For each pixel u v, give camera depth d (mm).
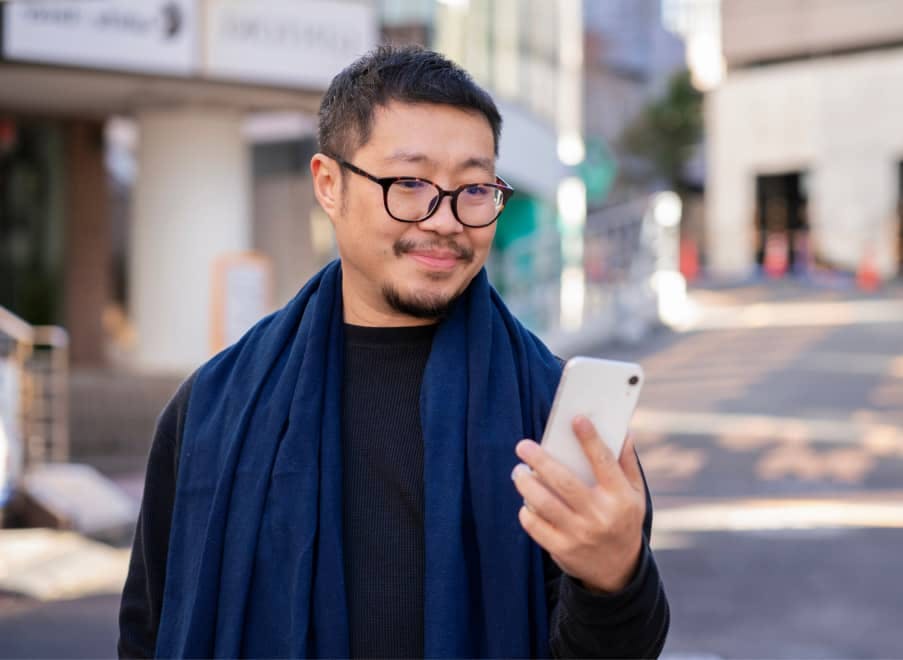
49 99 12359
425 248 1732
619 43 40625
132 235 12320
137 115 12195
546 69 19953
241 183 12320
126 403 10719
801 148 30484
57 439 9617
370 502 1778
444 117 1729
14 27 10148
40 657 4992
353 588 1739
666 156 36281
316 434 1807
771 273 27531
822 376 12695
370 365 1859
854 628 5355
